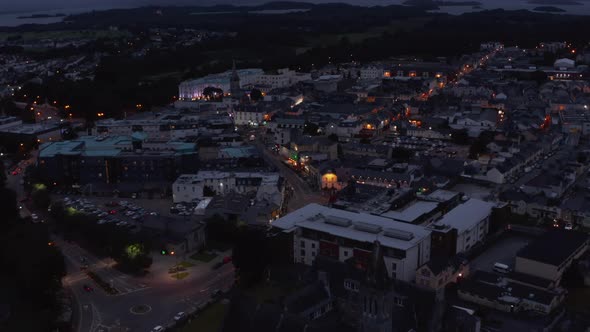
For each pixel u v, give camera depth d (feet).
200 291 638.53
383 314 419.74
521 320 556.51
